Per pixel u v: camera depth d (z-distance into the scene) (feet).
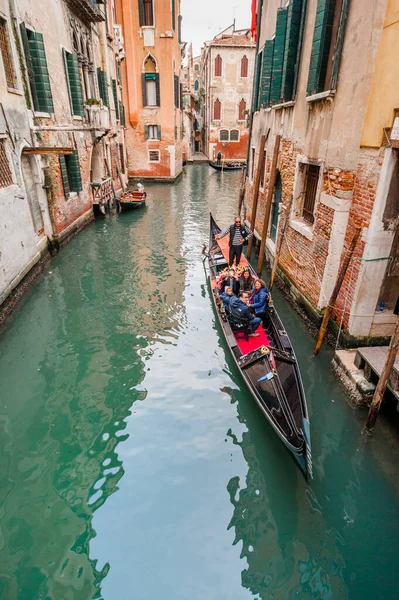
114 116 62.90
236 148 128.98
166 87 77.66
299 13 24.27
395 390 15.34
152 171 84.17
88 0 42.42
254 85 40.65
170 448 15.92
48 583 11.34
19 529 12.81
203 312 26.86
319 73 20.74
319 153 21.83
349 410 17.11
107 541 12.49
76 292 29.76
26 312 26.20
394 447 15.48
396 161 15.80
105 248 39.75
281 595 11.02
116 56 65.72
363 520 12.98
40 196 33.55
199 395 18.85
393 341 14.08
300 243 25.25
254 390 16.67
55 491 14.08
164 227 48.52
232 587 11.26
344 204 19.29
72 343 23.09
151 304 28.02
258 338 21.68
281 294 28.94
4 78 26.23
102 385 19.54
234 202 65.67
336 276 20.70
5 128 25.93
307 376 19.51
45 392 18.99
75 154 40.88
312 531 12.71
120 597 11.03
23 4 29.86
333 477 14.44
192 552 12.17
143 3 71.67
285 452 15.35
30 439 16.29
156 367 20.94
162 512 13.39
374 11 15.99
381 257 17.44
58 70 37.27
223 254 34.14
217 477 14.67
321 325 20.79
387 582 11.28
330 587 11.14
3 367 20.71
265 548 12.26
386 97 15.60
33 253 30.48
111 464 15.19
